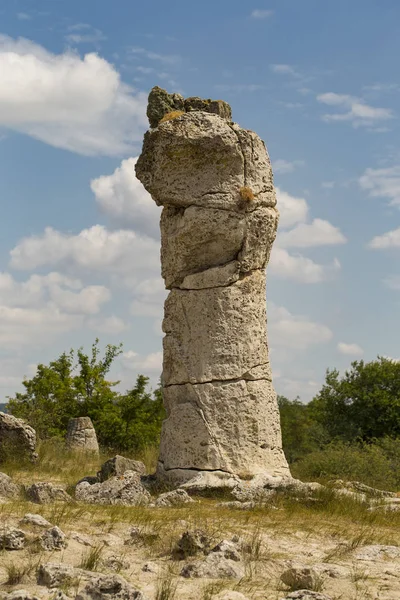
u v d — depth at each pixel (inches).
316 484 449.7
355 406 1068.5
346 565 294.4
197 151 474.3
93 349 1266.0
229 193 477.1
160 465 477.1
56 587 241.3
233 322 474.6
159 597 235.5
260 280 488.4
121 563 271.6
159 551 296.4
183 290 485.7
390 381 1073.5
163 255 499.2
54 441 898.1
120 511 365.1
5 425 652.7
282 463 476.1
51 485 400.8
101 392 1232.2
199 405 467.5
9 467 590.6
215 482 448.5
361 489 506.0
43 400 1217.4
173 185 480.7
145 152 487.2
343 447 723.4
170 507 402.3
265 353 483.8
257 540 319.3
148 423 1223.5
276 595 247.4
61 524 325.4
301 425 1317.7
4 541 282.4
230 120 502.6
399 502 455.8
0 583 246.7
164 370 490.9
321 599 234.2
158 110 510.9
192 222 476.1
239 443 463.8
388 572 284.8
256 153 486.0
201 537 293.1
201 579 262.7
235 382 469.7
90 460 729.6
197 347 475.5
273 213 488.7
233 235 476.7
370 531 367.2
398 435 1016.2
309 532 352.2
